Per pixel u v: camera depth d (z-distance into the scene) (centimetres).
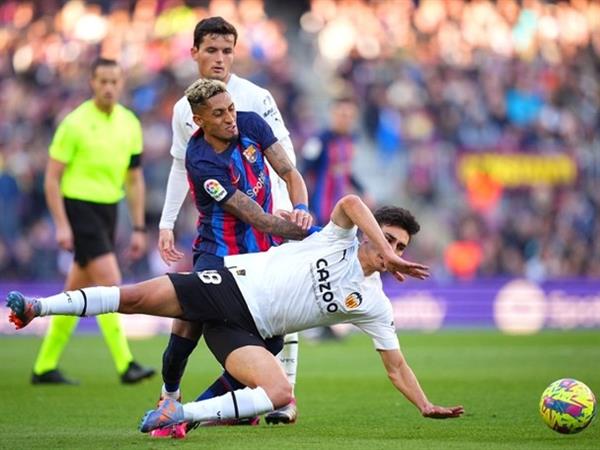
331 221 2527
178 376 2767
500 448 2367
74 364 5081
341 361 5203
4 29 9800
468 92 9650
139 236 4288
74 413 3250
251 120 2712
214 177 2617
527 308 7775
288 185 2728
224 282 2523
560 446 2412
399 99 9450
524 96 9775
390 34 10200
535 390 3841
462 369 4697
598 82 10206
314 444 2423
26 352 5738
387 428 2808
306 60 10394
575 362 5028
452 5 10419
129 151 4191
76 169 4106
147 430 2364
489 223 8762
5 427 2911
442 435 2650
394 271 2433
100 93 4097
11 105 9088
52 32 9788
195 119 2619
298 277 2522
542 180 9056
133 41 9669
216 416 2406
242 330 2527
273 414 2895
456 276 8475
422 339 6669
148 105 9062
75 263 4147
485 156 9044
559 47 10381
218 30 2983
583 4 10575
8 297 2406
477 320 7800
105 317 4094
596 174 9181
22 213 8181
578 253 8688
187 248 8038
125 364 4134
